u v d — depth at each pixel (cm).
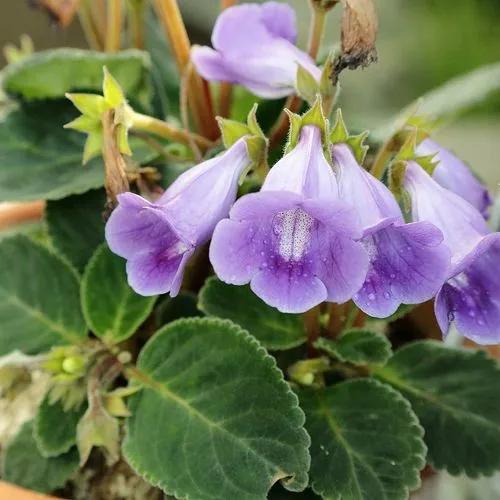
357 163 14
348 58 15
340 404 18
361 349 18
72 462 19
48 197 19
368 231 12
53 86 22
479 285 15
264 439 16
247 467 16
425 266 13
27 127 21
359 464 17
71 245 21
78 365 18
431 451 18
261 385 16
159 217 14
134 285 15
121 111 17
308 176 13
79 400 18
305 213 13
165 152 21
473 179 18
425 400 19
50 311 20
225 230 13
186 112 22
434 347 20
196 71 21
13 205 24
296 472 15
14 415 21
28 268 20
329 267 13
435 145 18
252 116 15
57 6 20
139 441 17
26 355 19
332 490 16
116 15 23
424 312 22
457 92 24
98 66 22
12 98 23
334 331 19
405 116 19
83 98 17
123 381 20
